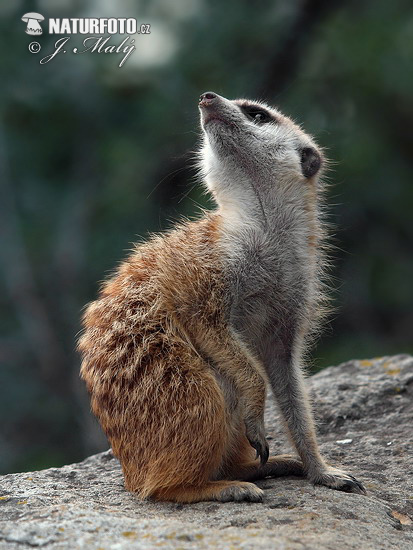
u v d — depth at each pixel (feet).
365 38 73.97
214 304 26.43
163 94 73.72
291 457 27.43
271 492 24.91
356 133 72.64
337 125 73.10
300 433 26.94
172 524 21.47
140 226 72.38
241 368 25.71
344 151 70.85
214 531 21.01
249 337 28.45
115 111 77.41
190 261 26.99
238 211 29.19
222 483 24.71
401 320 70.44
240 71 75.41
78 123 77.77
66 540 20.15
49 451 66.49
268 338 28.78
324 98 74.43
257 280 27.99
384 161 72.18
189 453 24.43
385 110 73.92
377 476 27.84
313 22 75.92
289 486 25.62
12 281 74.08
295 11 75.31
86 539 20.17
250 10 76.38
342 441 31.14
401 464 28.86
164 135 72.23
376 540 21.58
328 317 32.37
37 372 71.20
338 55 74.54
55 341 72.33
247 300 28.17
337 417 33.01
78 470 29.17
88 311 27.71
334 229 44.27
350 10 76.95
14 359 71.46
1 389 69.31
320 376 37.32
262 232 28.66
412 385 34.96
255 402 25.49
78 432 67.51
